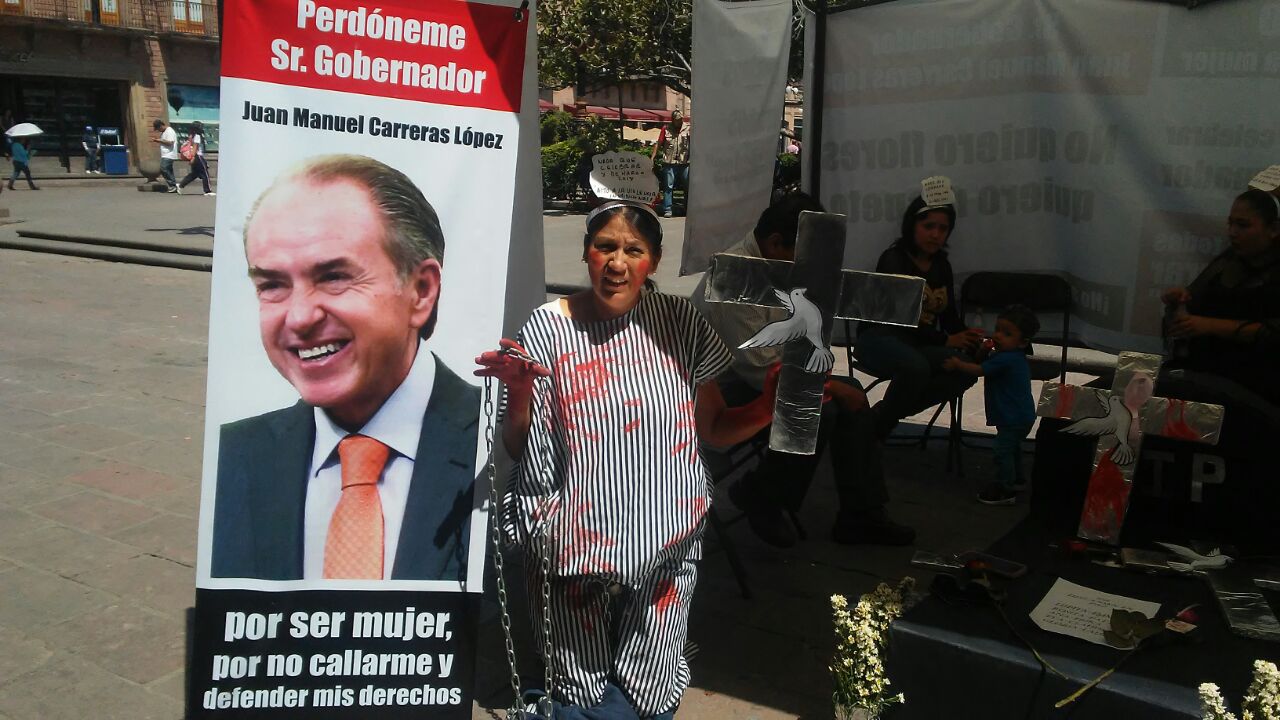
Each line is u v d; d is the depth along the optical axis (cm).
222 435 279
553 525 254
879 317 272
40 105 3061
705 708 327
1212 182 452
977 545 457
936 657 272
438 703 297
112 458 559
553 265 1234
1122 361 342
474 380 293
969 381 505
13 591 402
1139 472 345
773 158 516
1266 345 421
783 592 410
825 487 536
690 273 485
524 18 284
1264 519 330
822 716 323
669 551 256
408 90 279
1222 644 271
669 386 257
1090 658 262
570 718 261
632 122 2819
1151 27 450
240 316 277
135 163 3225
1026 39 476
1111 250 482
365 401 286
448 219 287
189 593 403
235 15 267
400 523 291
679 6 1669
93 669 346
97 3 3036
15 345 837
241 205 274
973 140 499
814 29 519
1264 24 427
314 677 290
